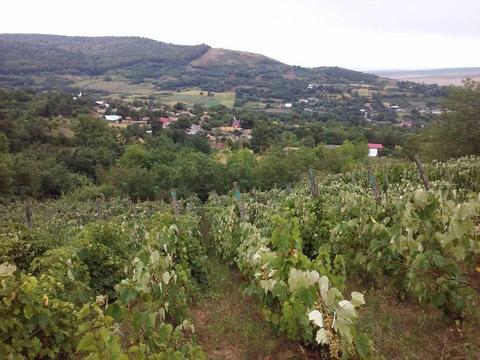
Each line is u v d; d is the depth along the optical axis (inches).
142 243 277.4
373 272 195.0
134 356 111.4
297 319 140.8
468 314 157.6
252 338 166.4
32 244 237.9
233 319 186.2
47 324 135.1
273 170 1423.5
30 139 1782.7
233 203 300.7
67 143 1846.7
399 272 180.7
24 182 1314.0
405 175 522.0
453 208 164.1
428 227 159.9
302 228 251.0
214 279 244.5
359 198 238.1
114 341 101.6
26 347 131.0
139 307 137.9
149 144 1927.9
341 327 117.6
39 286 145.8
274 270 157.8
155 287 147.7
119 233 261.1
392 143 2402.8
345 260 204.5
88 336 102.9
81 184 1509.6
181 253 219.5
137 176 1397.6
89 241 220.4
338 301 125.1
